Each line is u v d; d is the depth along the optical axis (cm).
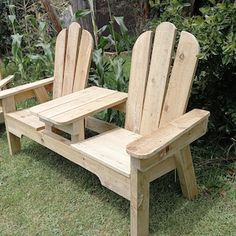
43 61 367
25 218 199
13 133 257
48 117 198
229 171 223
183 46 191
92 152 189
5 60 433
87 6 399
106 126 237
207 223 184
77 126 202
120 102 225
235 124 220
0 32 510
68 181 230
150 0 254
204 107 239
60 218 197
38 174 240
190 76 187
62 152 211
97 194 215
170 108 199
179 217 190
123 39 341
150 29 245
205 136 246
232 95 226
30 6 477
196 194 205
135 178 159
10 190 224
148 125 213
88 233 185
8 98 254
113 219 193
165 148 161
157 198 206
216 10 197
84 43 253
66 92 268
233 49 179
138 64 220
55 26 372
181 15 235
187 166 194
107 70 329
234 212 191
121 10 531
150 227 184
